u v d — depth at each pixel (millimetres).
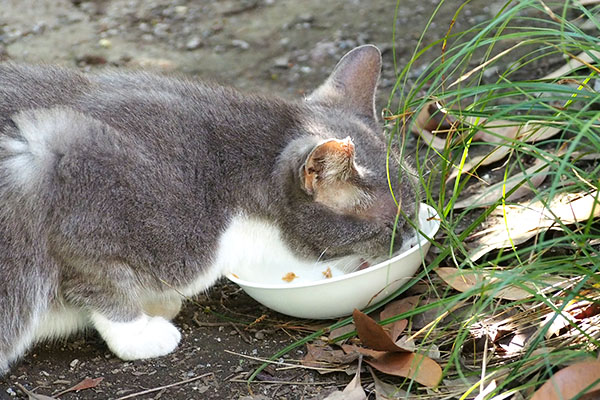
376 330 3812
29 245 3979
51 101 4285
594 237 3688
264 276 4727
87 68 7324
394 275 4219
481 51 6656
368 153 4441
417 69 6742
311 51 7371
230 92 4582
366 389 3832
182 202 4117
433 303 3936
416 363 3803
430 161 5305
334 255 4492
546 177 5043
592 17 3793
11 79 4336
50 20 8211
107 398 3906
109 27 8070
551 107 3795
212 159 4238
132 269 4137
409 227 4465
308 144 4188
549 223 4492
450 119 5621
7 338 4074
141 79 4578
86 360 4270
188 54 7539
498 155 5312
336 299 4195
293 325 4430
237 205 4297
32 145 3949
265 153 4332
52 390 3990
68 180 3934
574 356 3402
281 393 3871
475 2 7562
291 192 4277
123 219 4012
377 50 4887
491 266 4359
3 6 8461
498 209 4922
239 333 4402
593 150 4312
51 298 4160
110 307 4168
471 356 3896
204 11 8289
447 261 4617
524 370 3518
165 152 4129
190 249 4195
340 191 4273
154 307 4500
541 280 3834
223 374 4055
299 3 8250
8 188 3902
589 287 3709
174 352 4270
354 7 7977
